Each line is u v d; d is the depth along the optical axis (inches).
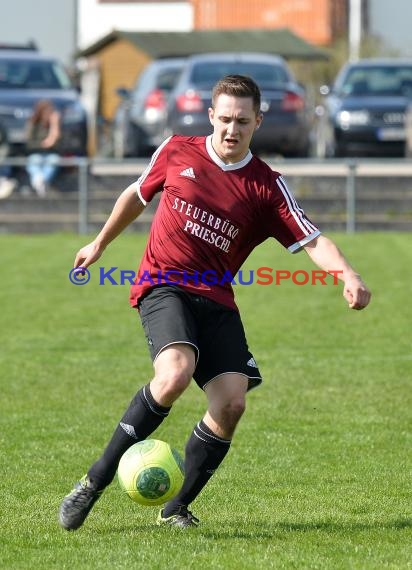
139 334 1395.2
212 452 684.7
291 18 5585.6
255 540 669.3
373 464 863.7
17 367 1211.2
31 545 665.0
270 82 2677.2
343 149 2701.8
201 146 691.4
